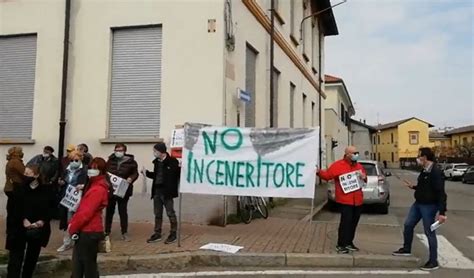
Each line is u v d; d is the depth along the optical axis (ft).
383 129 327.88
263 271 24.40
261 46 47.29
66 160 31.09
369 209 54.90
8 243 20.47
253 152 30.09
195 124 30.14
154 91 37.78
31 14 40.91
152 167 36.70
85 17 39.34
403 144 304.71
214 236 30.91
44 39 40.40
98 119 38.40
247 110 43.55
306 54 72.23
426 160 26.61
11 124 41.04
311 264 26.00
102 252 25.86
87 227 18.53
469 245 33.04
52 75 39.88
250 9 43.50
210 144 30.01
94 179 19.07
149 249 26.81
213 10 36.68
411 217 27.02
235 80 39.11
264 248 27.76
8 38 41.81
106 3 38.99
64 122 38.86
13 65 41.50
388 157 322.34
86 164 27.43
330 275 23.66
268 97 49.24
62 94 39.06
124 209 29.89
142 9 38.14
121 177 29.60
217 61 36.27
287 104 58.75
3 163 40.14
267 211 43.57
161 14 37.70
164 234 31.30
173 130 34.63
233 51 38.65
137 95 38.14
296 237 31.81
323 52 95.09
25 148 39.93
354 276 23.49
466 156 212.23
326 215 47.98
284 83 57.16
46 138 39.50
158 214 29.32
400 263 26.00
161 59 37.60
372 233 35.55
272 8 50.31
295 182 29.89
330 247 28.60
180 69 36.88
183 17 37.19
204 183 29.71
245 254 25.95
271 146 30.12
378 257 26.25
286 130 30.14
